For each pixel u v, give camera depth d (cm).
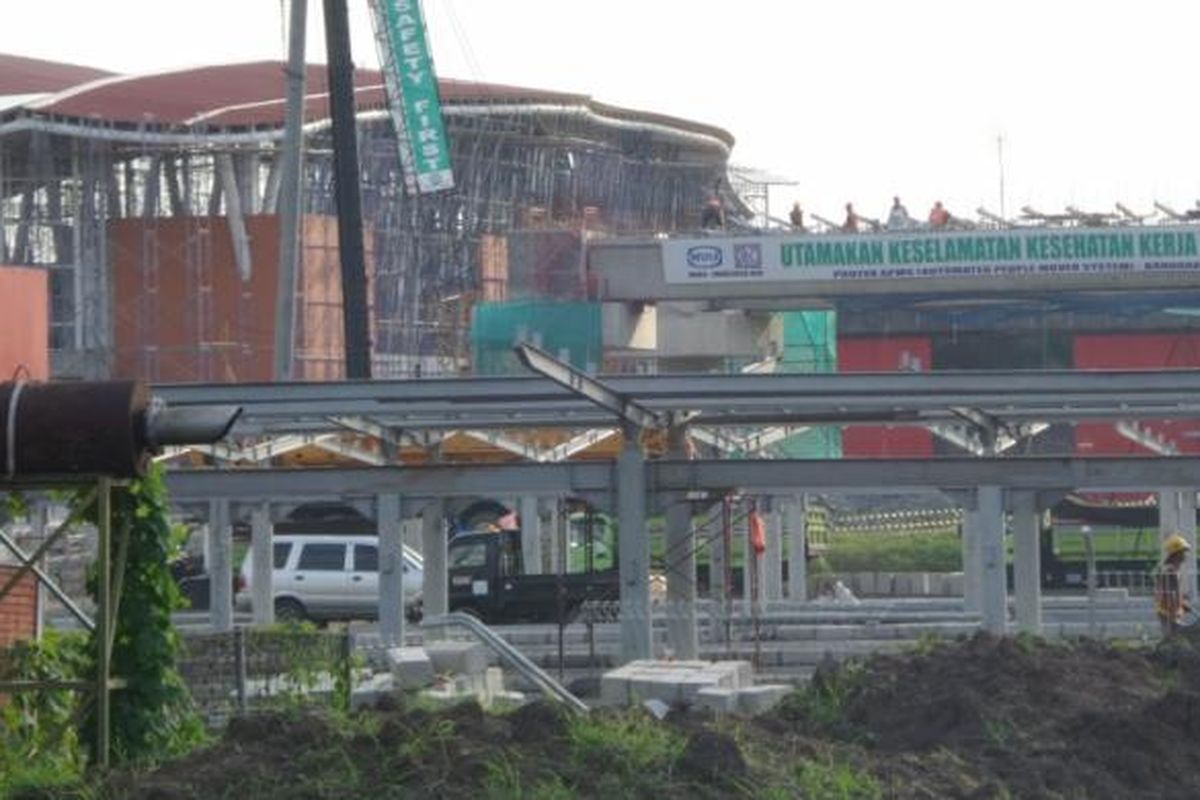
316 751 2442
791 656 5906
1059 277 12788
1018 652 3206
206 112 14800
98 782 2498
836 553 11731
